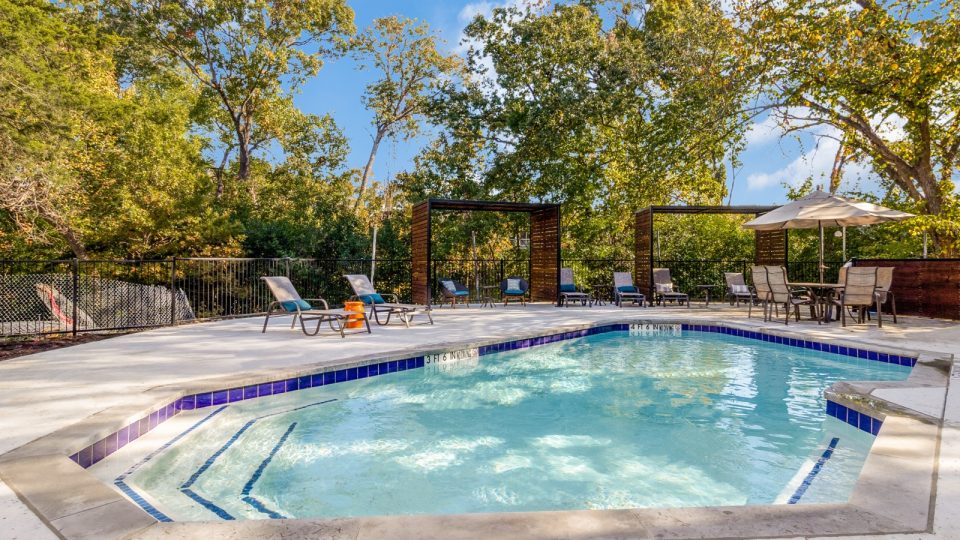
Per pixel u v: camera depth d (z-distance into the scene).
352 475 3.36
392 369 5.99
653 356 7.43
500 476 3.36
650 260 13.58
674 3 16.05
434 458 3.68
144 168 15.56
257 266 14.66
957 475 2.40
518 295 14.09
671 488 3.15
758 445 3.88
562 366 6.77
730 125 14.86
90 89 14.82
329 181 27.05
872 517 1.97
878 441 2.90
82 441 2.99
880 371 6.14
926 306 9.98
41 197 12.05
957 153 12.65
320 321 7.82
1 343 7.34
